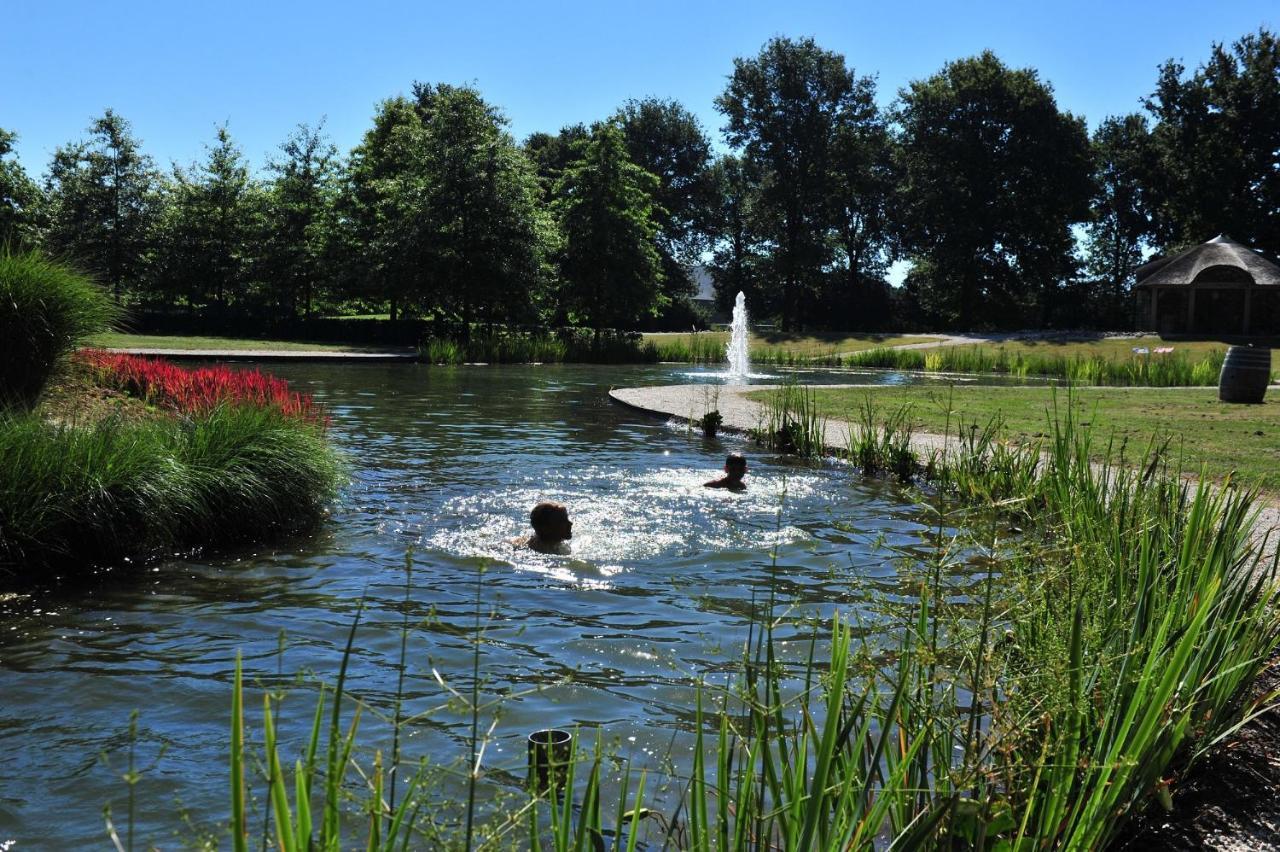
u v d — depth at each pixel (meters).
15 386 12.19
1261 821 3.60
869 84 67.69
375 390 24.67
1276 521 8.38
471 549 8.45
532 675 5.45
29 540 7.63
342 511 9.93
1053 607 3.80
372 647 5.95
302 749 4.41
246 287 55.56
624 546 8.52
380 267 48.72
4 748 4.48
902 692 2.95
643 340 49.59
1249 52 61.91
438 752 4.38
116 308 14.05
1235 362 20.66
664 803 3.88
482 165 46.72
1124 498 5.62
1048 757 3.16
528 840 3.51
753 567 7.87
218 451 9.20
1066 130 62.19
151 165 56.34
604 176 50.16
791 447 14.56
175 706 5.00
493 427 17.20
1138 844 3.44
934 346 49.25
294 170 54.88
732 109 67.25
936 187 63.38
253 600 6.97
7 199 49.31
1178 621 3.97
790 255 67.12
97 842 3.65
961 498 8.78
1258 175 59.62
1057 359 40.53
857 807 2.54
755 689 2.99
